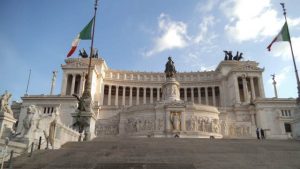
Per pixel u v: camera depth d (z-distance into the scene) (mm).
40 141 19516
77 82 92000
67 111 69375
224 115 63156
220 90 97000
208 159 16812
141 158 16906
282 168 15047
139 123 57250
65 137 23531
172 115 54719
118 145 21891
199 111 56625
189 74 104500
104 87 101000
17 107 72750
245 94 86250
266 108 71188
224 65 98250
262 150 20469
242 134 60438
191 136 52969
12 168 14602
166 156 17516
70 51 34625
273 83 85875
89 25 35750
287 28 38375
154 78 104875
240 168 14836
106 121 63500
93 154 17984
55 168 14453
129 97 103125
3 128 22562
